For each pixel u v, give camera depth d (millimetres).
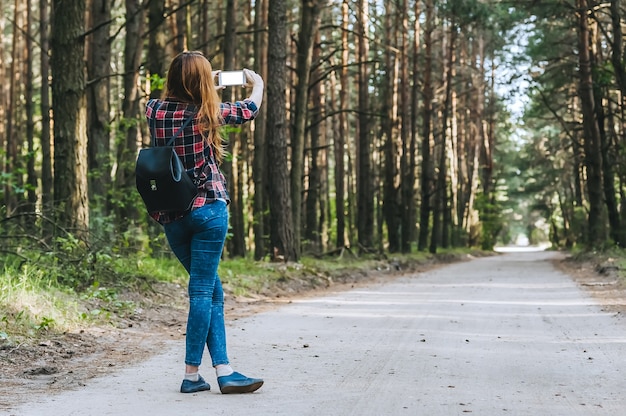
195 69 5043
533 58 34062
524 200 101688
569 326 9438
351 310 11586
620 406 4863
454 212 56438
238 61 32750
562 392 5316
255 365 6406
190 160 5008
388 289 16953
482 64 51031
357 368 6273
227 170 21047
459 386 5512
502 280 20312
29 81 27062
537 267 29594
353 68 37500
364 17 30688
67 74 11719
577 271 24500
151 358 6855
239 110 5148
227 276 14742
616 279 18281
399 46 37750
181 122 4992
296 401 4938
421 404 4867
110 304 9977
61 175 11648
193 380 5230
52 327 7973
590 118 32312
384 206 37750
